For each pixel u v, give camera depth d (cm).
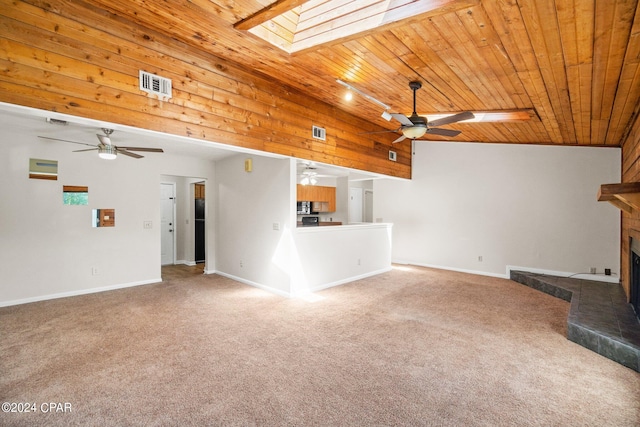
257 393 217
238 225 556
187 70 310
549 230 557
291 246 452
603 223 511
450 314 384
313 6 277
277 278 473
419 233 718
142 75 279
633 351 254
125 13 261
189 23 269
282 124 411
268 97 392
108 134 391
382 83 343
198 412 196
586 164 525
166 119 294
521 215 585
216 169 623
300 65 334
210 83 329
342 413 197
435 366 257
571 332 308
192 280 561
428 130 388
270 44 289
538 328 341
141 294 466
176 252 751
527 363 264
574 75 261
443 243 682
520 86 302
